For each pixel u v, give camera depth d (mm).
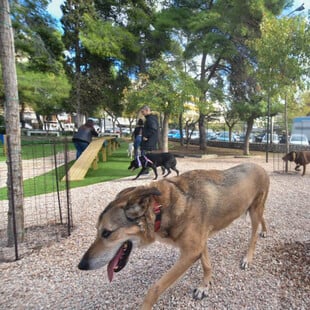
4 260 3158
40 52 14859
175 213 2123
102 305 2312
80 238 3768
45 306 2332
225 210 2479
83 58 20141
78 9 18391
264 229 3666
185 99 12188
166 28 15539
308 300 2297
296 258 2963
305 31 8430
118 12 18141
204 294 2420
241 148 20922
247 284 2564
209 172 2611
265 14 11734
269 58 8961
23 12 13938
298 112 22984
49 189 6750
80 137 10922
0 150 13734
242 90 14945
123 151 17281
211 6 15641
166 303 2328
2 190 6621
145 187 2146
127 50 17406
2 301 2416
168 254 3229
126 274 2803
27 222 4406
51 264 3061
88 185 7254
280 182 7582
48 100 15688
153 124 8148
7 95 3234
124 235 1979
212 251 3275
